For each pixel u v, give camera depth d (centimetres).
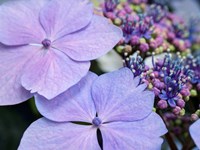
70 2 14
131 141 12
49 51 14
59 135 12
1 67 13
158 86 14
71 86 13
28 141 12
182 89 14
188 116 16
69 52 13
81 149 12
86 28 14
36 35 14
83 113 13
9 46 14
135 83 13
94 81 13
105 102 13
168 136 16
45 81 13
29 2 15
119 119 13
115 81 13
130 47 16
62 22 14
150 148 12
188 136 16
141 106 13
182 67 15
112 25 14
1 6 14
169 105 14
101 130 12
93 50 13
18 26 14
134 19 16
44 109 12
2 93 13
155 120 12
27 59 13
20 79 13
